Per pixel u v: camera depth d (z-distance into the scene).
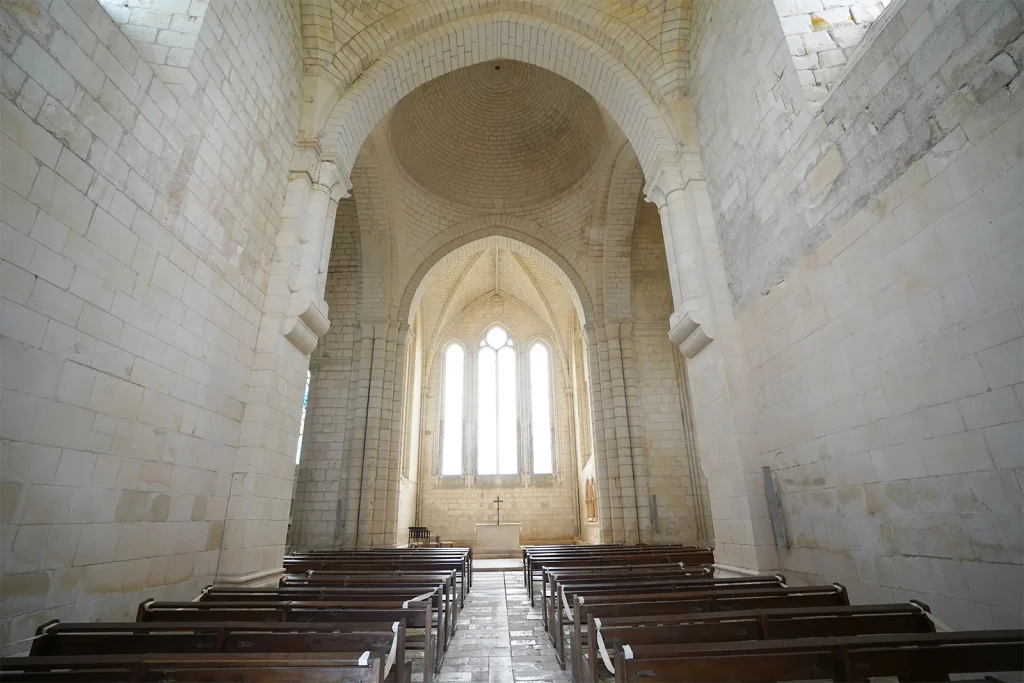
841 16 6.58
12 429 3.59
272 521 7.15
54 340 3.96
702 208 8.63
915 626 3.39
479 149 17.53
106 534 4.46
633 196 16.20
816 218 5.94
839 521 5.51
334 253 17.44
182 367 5.62
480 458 24.89
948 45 4.29
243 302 7.00
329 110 9.21
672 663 2.36
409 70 10.45
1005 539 3.73
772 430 6.82
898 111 4.80
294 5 8.80
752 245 7.30
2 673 2.34
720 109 8.31
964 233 4.11
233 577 6.21
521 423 25.30
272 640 3.16
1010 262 3.74
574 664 4.12
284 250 7.95
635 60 9.87
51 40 3.96
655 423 15.66
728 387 7.50
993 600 3.81
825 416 5.76
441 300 24.73
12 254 3.62
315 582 5.66
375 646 3.11
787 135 6.49
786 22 6.59
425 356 25.42
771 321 6.83
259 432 6.90
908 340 4.64
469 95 16.52
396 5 9.91
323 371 16.22
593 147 16.11
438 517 23.64
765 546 6.73
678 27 9.53
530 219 17.83
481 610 7.69
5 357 3.55
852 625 3.35
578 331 24.44
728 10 8.04
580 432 23.64
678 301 8.72
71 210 4.14
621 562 8.36
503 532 18.72
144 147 5.04
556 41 10.52
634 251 17.52
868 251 5.13
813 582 5.92
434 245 17.53
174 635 3.22
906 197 4.69
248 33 7.12
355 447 14.80
